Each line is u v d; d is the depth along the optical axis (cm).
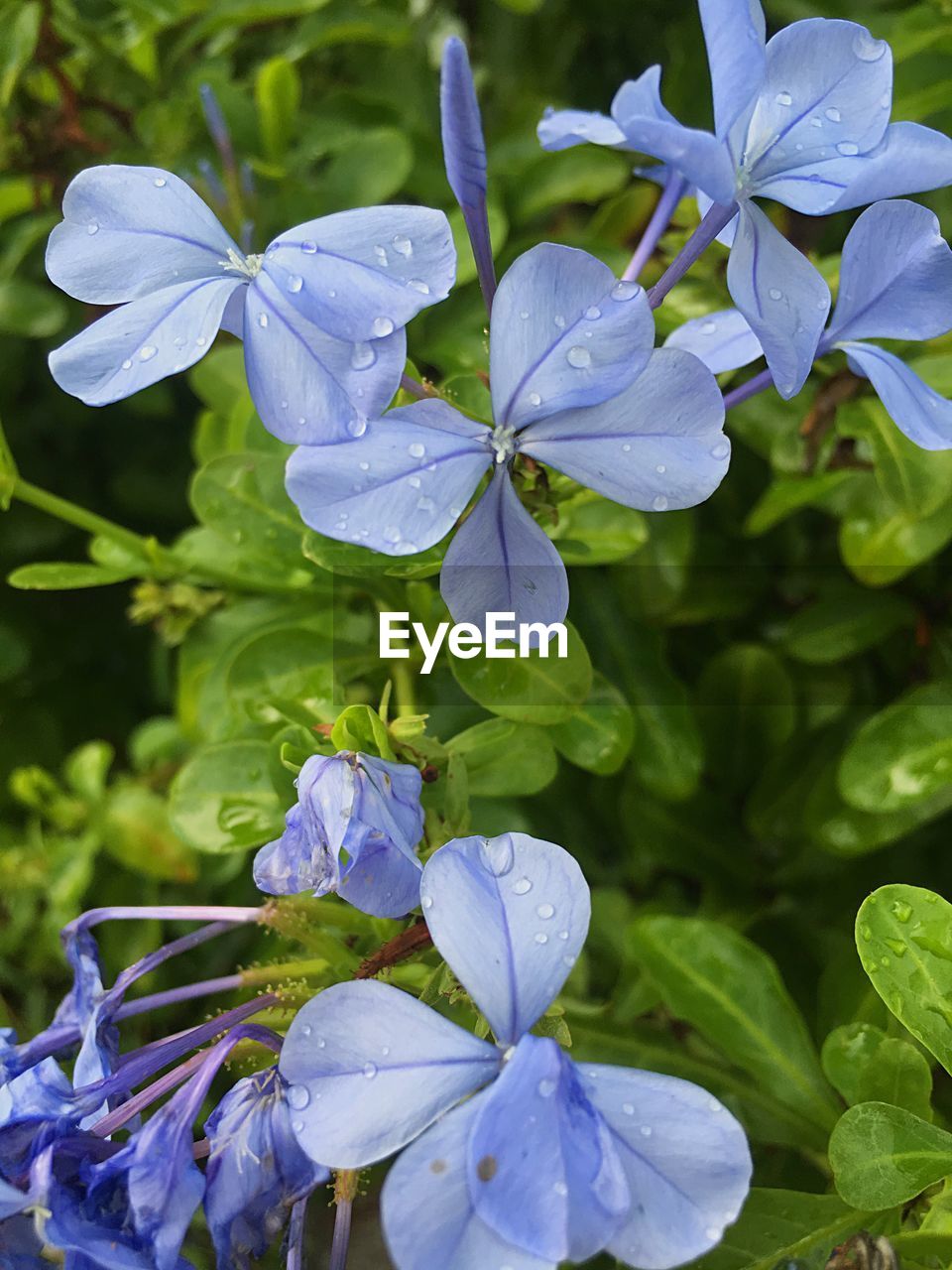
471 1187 14
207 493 21
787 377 16
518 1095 14
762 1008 20
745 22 15
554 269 16
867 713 24
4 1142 15
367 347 16
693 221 22
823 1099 19
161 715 31
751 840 24
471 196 16
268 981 18
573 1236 14
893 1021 20
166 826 25
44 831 28
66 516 22
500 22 28
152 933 25
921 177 16
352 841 15
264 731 21
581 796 25
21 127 24
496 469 16
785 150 16
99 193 17
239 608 23
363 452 16
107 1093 16
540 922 15
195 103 25
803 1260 17
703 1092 15
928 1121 18
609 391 16
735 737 24
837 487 22
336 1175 16
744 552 24
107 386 16
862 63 16
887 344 22
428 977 17
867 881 23
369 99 25
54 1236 15
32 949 25
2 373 27
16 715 28
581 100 29
